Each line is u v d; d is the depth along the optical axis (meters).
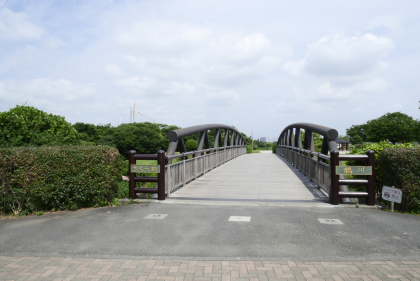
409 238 3.89
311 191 7.52
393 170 5.42
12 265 3.13
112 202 6.05
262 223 4.61
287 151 18.22
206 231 4.23
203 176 10.65
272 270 2.97
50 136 9.68
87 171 5.61
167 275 2.87
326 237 3.94
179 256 3.34
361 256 3.31
